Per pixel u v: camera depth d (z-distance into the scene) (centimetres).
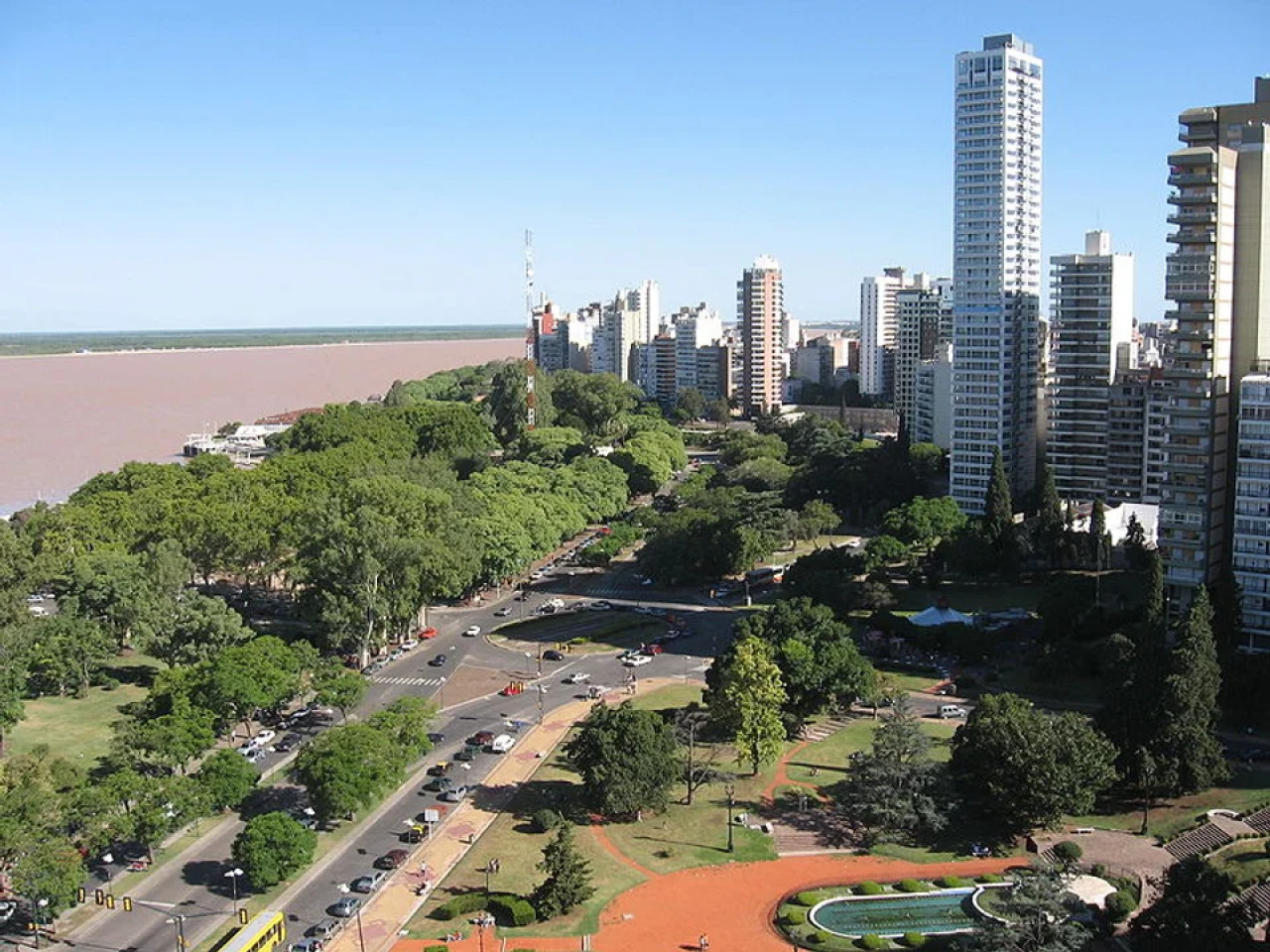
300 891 19025
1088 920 17262
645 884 19275
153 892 18950
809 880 19350
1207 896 15900
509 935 17675
